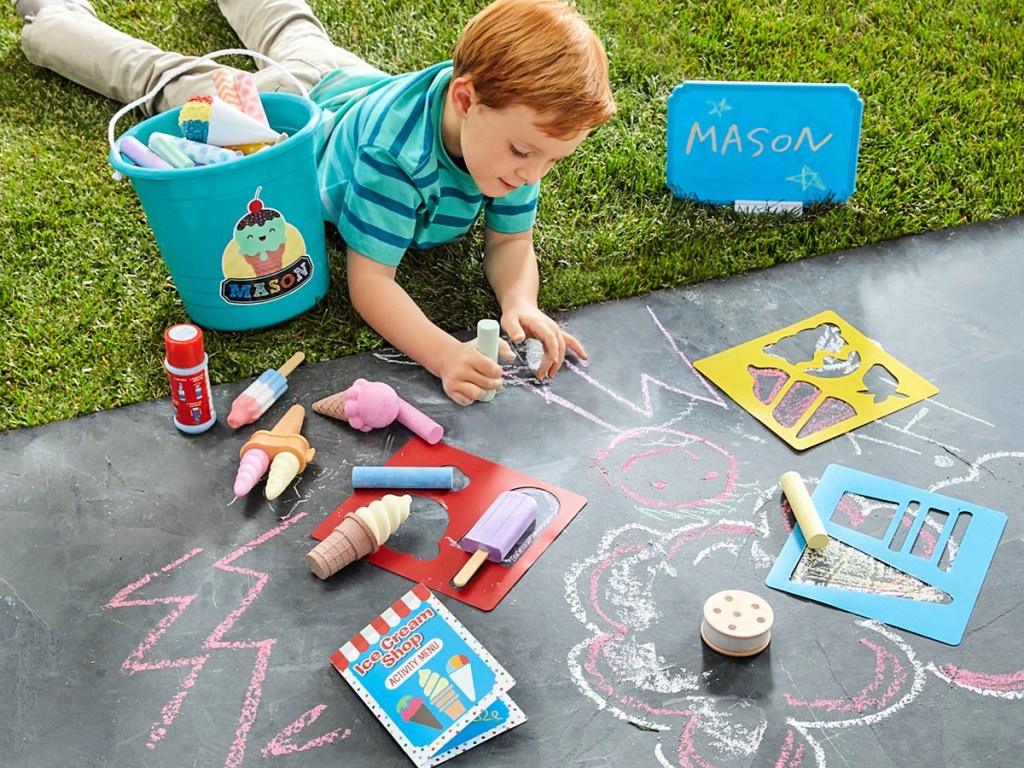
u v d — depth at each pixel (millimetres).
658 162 2012
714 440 1547
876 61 2246
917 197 1974
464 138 1533
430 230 1738
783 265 1856
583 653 1275
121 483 1479
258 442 1470
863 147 2059
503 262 1758
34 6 2203
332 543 1341
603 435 1552
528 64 1406
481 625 1305
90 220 1894
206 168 1509
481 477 1487
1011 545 1396
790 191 1935
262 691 1237
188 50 2285
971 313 1752
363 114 1690
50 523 1426
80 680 1250
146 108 2096
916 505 1449
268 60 1762
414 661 1252
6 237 1853
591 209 1936
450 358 1579
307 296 1725
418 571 1365
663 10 2363
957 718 1208
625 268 1814
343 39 2285
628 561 1379
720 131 1878
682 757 1175
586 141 2051
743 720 1209
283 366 1645
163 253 1639
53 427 1559
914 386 1623
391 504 1371
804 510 1405
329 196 1784
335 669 1258
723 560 1382
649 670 1257
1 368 1635
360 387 1543
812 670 1257
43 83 2230
